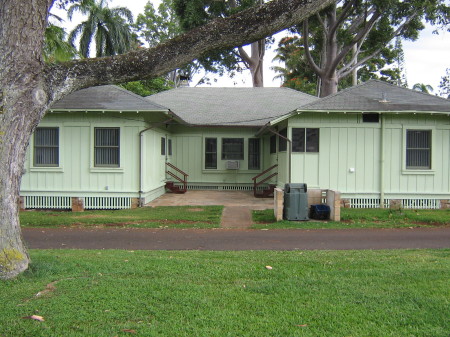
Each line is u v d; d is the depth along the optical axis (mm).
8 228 5492
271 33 6012
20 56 5391
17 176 5582
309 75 38625
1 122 5332
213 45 5938
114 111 13875
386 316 4309
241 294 4973
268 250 8086
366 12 24078
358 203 14164
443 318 4242
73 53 21828
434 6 23781
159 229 10641
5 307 4480
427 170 14062
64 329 3969
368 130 14086
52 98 5656
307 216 11836
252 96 23141
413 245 8633
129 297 4812
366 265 6434
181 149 20203
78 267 6164
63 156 14344
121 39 34656
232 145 20172
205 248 8367
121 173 14359
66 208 14383
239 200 16156
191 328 4012
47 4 5727
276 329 3998
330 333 3918
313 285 5348
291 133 14164
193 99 22578
